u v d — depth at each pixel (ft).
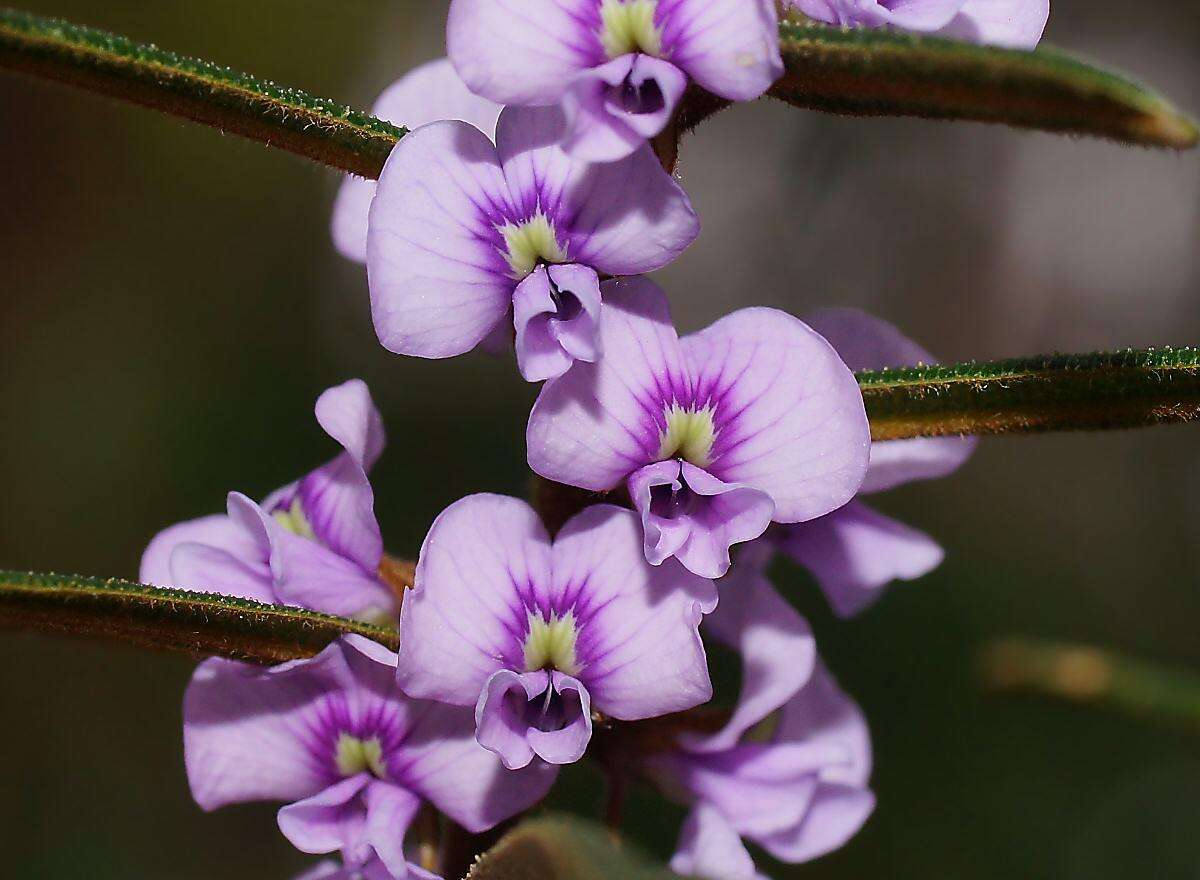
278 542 0.46
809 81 0.43
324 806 0.46
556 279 0.44
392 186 0.44
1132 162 1.91
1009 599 1.49
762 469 0.44
